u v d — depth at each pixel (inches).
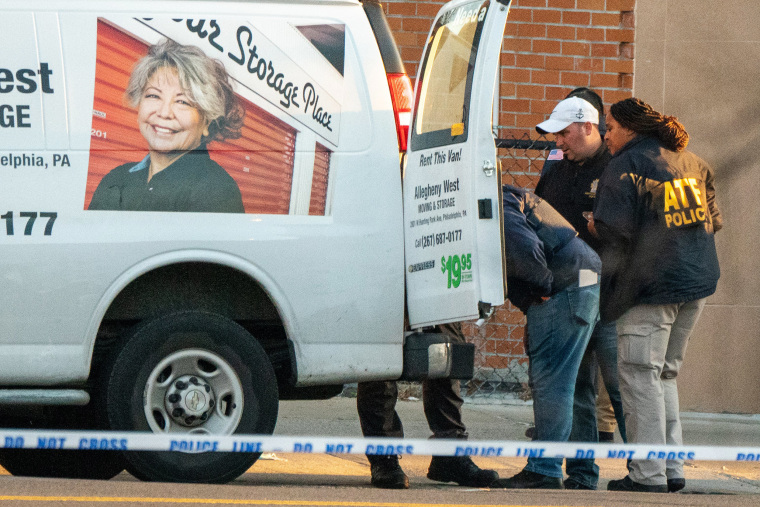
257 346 767.7
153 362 745.0
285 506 679.1
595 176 964.0
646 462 836.0
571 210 973.2
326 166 781.9
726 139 1382.9
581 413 936.9
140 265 743.1
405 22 1322.6
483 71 783.7
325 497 721.0
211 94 767.1
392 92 803.4
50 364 733.9
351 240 778.2
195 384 756.0
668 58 1373.0
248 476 917.2
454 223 792.3
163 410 750.5
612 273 852.0
